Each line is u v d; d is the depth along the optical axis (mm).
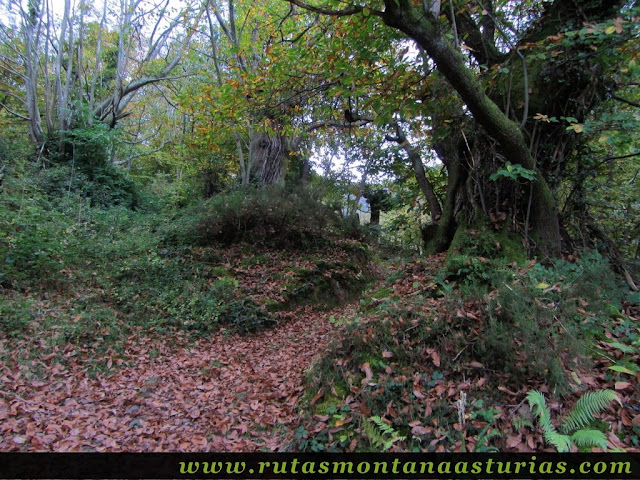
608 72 4992
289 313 8133
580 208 5859
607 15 4867
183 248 9008
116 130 14008
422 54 6715
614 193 6707
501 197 5367
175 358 5609
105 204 12352
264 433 3600
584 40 4301
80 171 12914
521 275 4066
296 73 6793
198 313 6938
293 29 7141
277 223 10500
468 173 6055
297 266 9633
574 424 2693
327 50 6105
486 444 2674
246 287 8250
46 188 11109
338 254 11109
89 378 4633
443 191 9086
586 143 5652
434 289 4719
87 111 13922
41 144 13188
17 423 3490
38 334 5086
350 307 8266
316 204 11516
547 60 5023
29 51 12883
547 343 3166
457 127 6090
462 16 5984
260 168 14031
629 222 6715
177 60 15742
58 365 4652
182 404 4293
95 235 8625
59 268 6734
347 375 3684
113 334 5707
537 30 5473
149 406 4180
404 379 3334
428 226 7020
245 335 6949
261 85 6949
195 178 18859
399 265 5977
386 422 3016
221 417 3988
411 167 10461
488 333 3365
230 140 15805
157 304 6852
